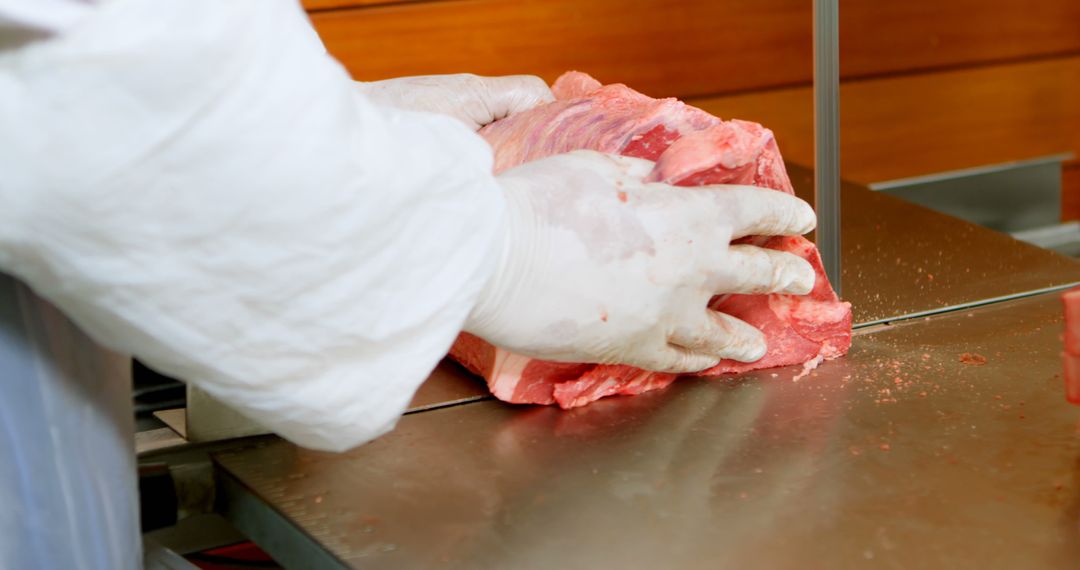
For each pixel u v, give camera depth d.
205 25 0.58
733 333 1.01
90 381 0.75
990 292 1.28
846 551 0.75
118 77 0.57
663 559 0.76
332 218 0.65
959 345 1.12
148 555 0.94
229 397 0.71
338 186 0.64
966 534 0.76
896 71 2.91
